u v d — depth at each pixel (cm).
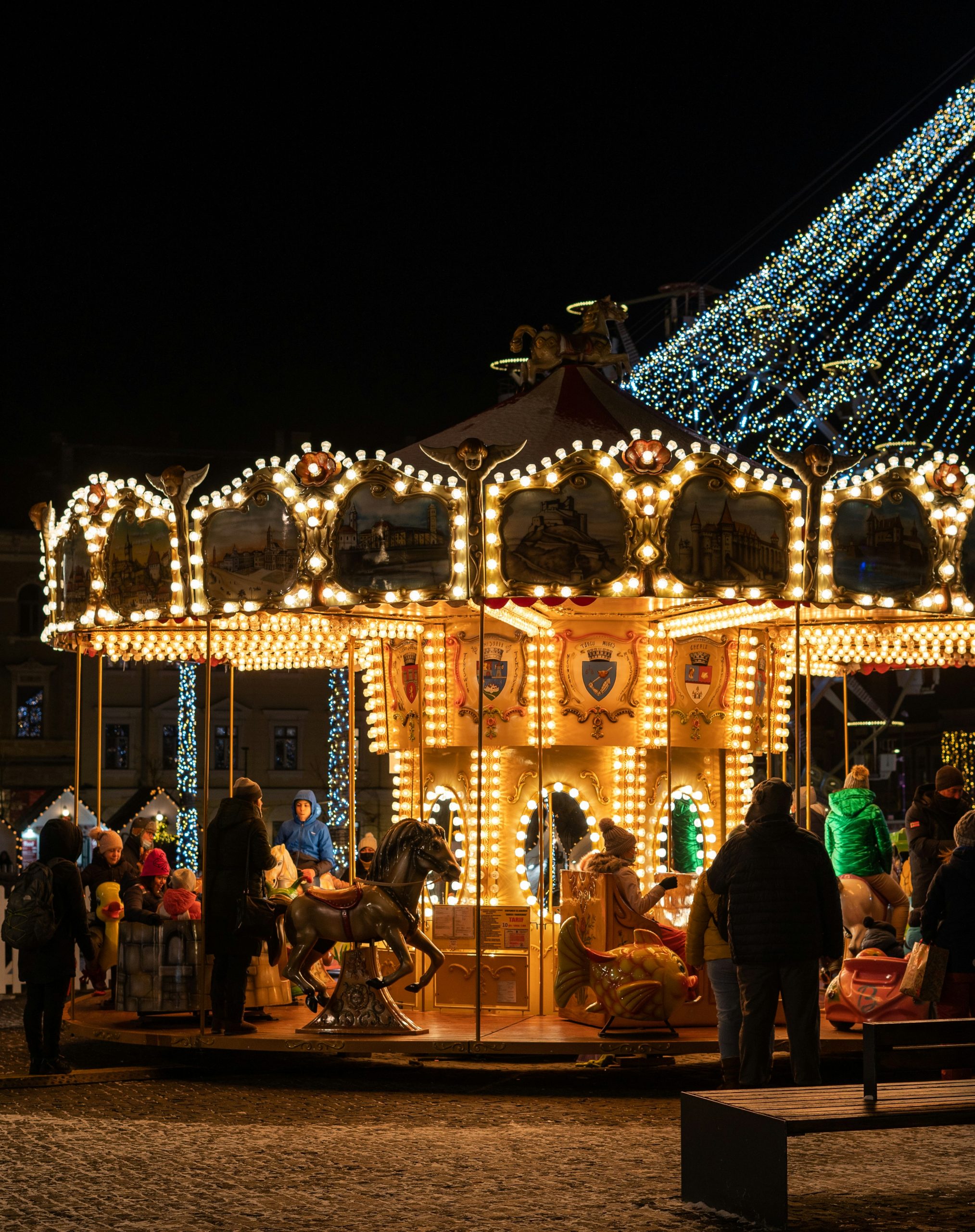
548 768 1282
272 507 1109
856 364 2431
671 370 2570
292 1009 1236
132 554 1171
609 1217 613
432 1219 607
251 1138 793
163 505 1153
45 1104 939
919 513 1107
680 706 1302
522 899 1262
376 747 1384
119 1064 1128
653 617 1294
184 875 1197
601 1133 809
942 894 912
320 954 1098
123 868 1458
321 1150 754
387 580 1087
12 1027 1380
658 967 1053
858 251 2253
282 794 4603
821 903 846
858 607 1139
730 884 849
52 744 4469
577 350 1365
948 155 2094
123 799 4494
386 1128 831
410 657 1329
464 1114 895
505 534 1063
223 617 1177
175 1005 1168
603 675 1280
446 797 1310
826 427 2567
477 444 1058
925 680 3862
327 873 1449
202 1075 1073
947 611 1114
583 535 1062
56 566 1264
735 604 1216
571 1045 1014
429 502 1077
